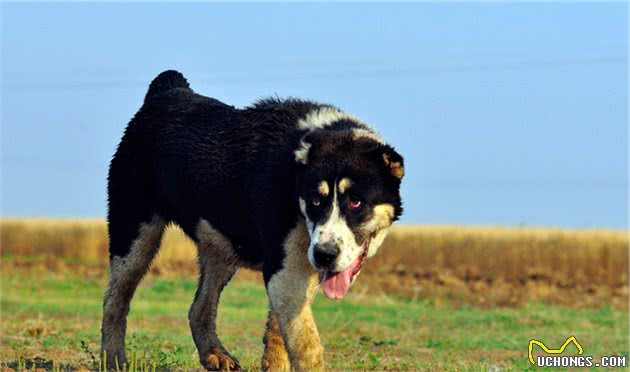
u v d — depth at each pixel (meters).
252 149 10.91
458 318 22.23
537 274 34.75
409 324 21.00
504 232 39.56
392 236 39.12
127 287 12.38
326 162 9.91
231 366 12.04
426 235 39.44
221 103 11.95
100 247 43.00
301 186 9.94
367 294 28.16
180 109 12.02
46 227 44.97
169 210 12.11
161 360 12.65
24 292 27.31
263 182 10.48
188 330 18.44
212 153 11.27
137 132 12.29
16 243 43.62
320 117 10.87
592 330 20.69
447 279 32.19
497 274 35.59
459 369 13.59
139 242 12.30
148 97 12.58
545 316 22.95
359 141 10.16
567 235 37.53
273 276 10.27
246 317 21.39
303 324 10.16
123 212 12.31
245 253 11.29
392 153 10.05
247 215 10.91
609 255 35.62
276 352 11.24
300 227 10.14
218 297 12.34
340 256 9.59
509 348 17.14
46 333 16.83
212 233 11.49
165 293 26.56
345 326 19.30
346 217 9.80
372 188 9.92
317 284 10.29
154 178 12.15
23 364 12.58
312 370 10.11
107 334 12.32
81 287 28.94
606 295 29.92
